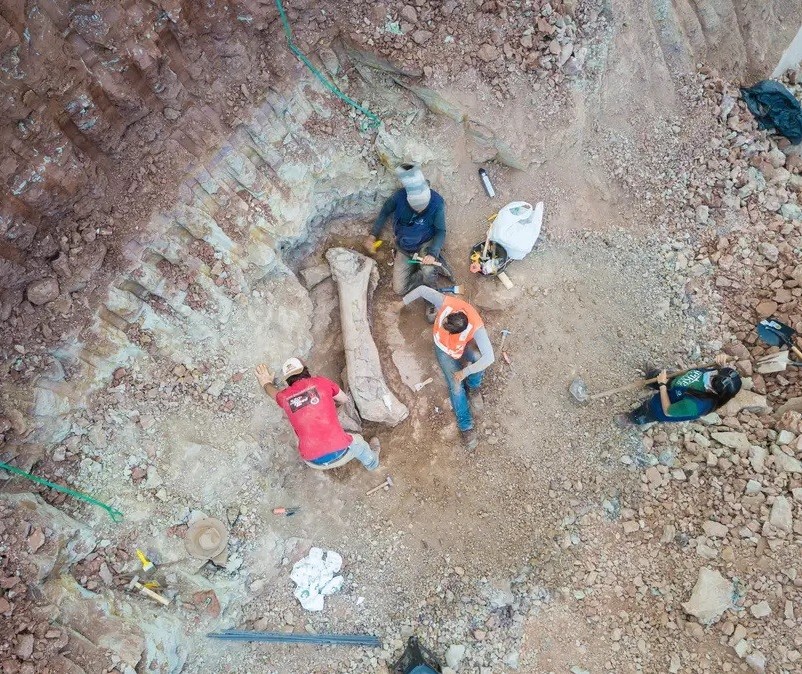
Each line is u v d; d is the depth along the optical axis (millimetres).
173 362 5043
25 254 4176
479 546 5441
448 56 5418
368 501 5492
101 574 4430
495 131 5684
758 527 5285
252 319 5359
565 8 5562
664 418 5234
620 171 6258
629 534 5453
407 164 5355
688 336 6027
